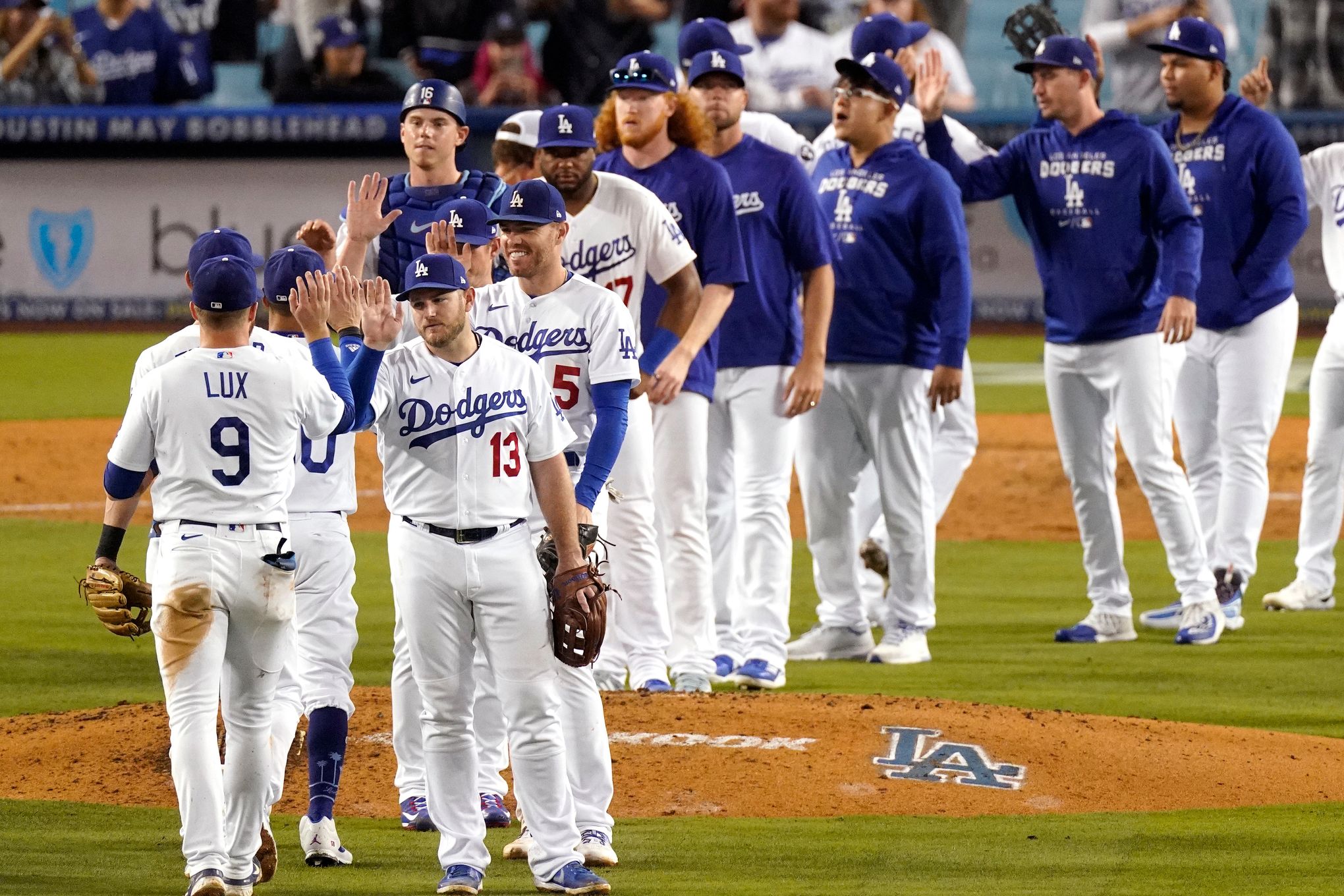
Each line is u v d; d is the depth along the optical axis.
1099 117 32.88
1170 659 32.53
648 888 18.23
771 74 74.62
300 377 17.69
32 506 51.81
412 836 20.58
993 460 58.28
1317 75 76.94
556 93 79.81
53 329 86.12
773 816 21.27
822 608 32.75
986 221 83.31
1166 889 18.41
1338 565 44.69
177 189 84.19
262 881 18.42
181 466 17.47
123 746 24.09
